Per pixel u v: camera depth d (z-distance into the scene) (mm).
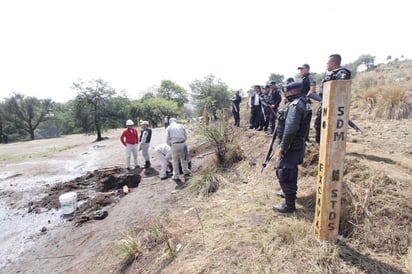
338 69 3535
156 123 49344
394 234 2209
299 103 2570
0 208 6023
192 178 5359
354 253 2104
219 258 2340
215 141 5695
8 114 40781
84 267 3416
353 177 2918
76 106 23969
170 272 2412
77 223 4977
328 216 2152
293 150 2740
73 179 7938
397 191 2582
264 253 2252
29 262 3895
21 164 10680
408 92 6383
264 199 3449
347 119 1982
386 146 4168
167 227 3346
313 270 1954
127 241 3334
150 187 6125
